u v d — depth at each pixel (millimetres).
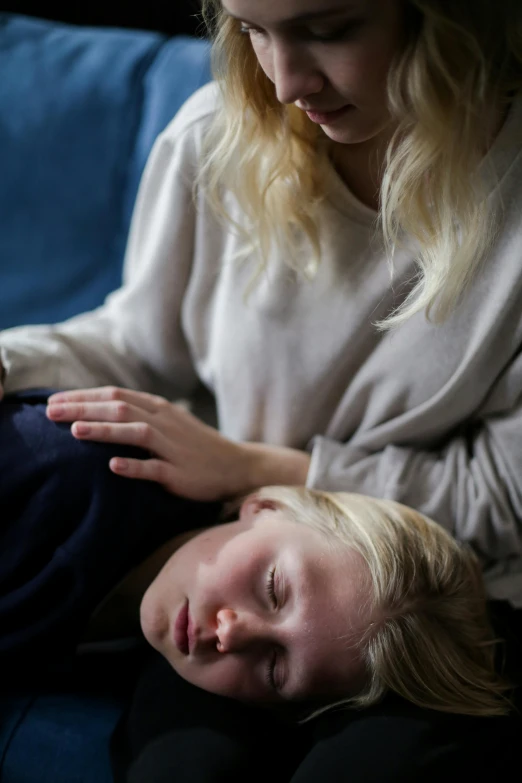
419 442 1089
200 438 1052
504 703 955
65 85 1527
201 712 934
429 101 752
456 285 865
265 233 979
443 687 937
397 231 890
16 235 1530
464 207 829
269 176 936
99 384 1164
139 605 1092
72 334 1151
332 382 1046
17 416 1015
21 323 1500
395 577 950
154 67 1522
